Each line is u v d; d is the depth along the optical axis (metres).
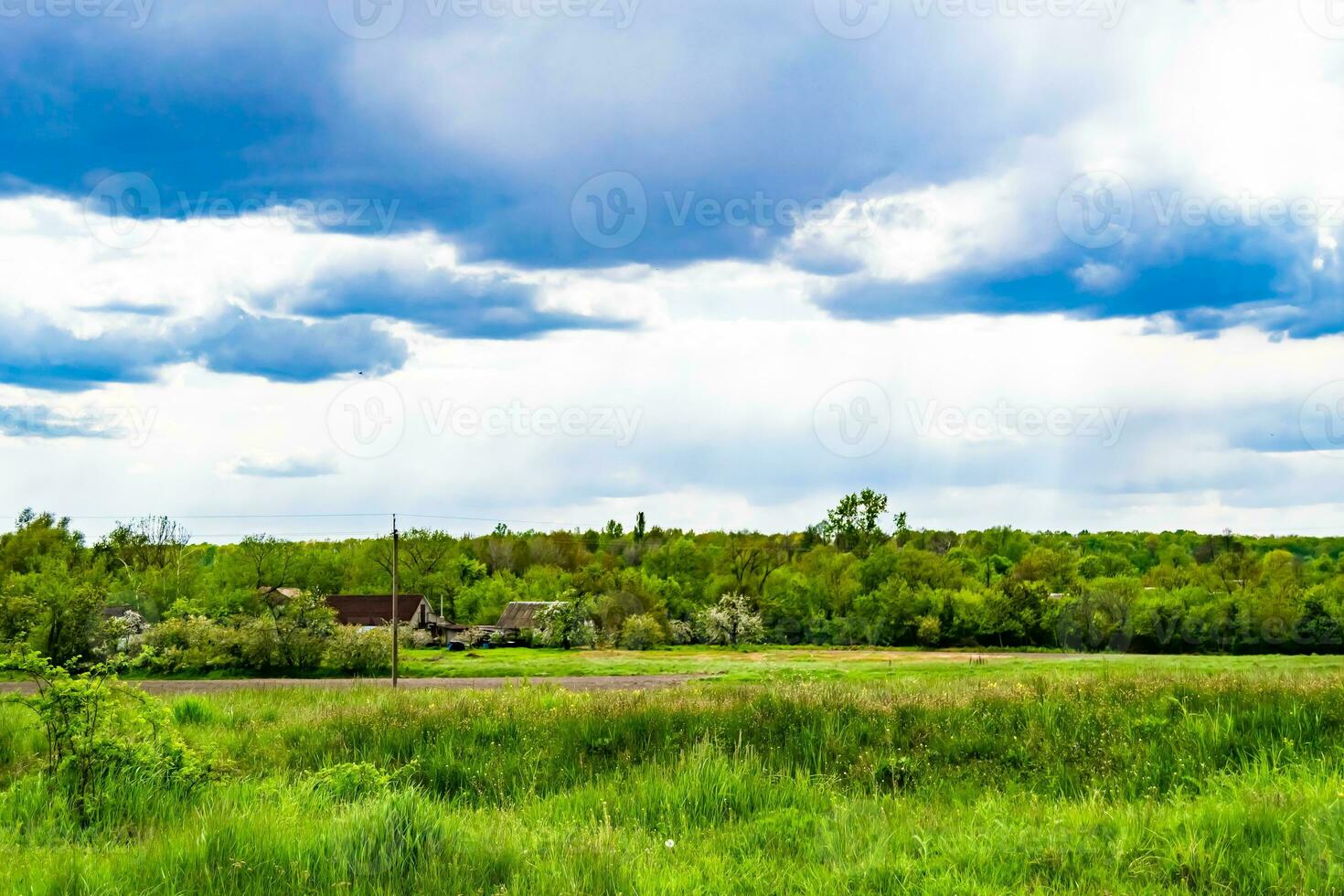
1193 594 72.00
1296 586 71.44
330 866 7.01
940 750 12.73
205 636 47.56
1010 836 7.44
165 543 87.00
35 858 7.56
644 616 72.19
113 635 46.16
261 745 14.55
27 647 10.77
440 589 88.62
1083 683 15.85
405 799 8.03
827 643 76.25
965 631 72.94
